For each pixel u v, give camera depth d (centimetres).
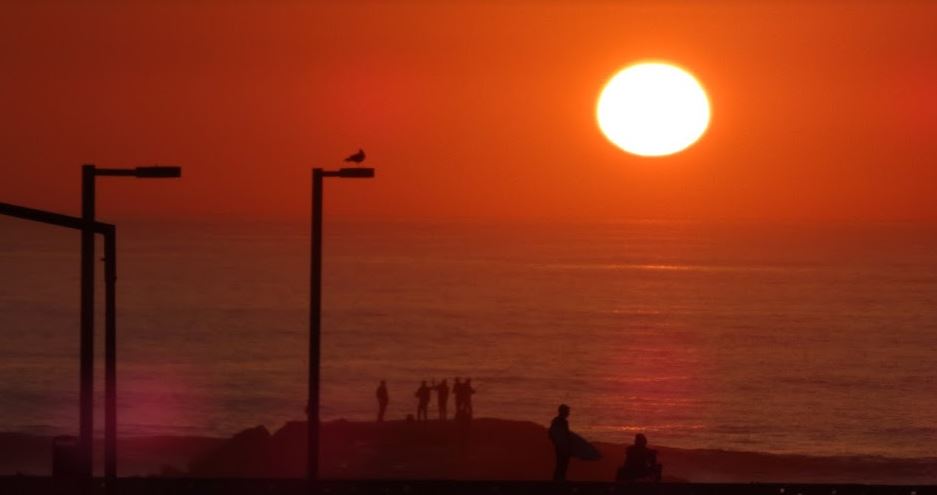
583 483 8231
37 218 7706
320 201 9650
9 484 8038
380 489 8125
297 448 14162
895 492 7988
